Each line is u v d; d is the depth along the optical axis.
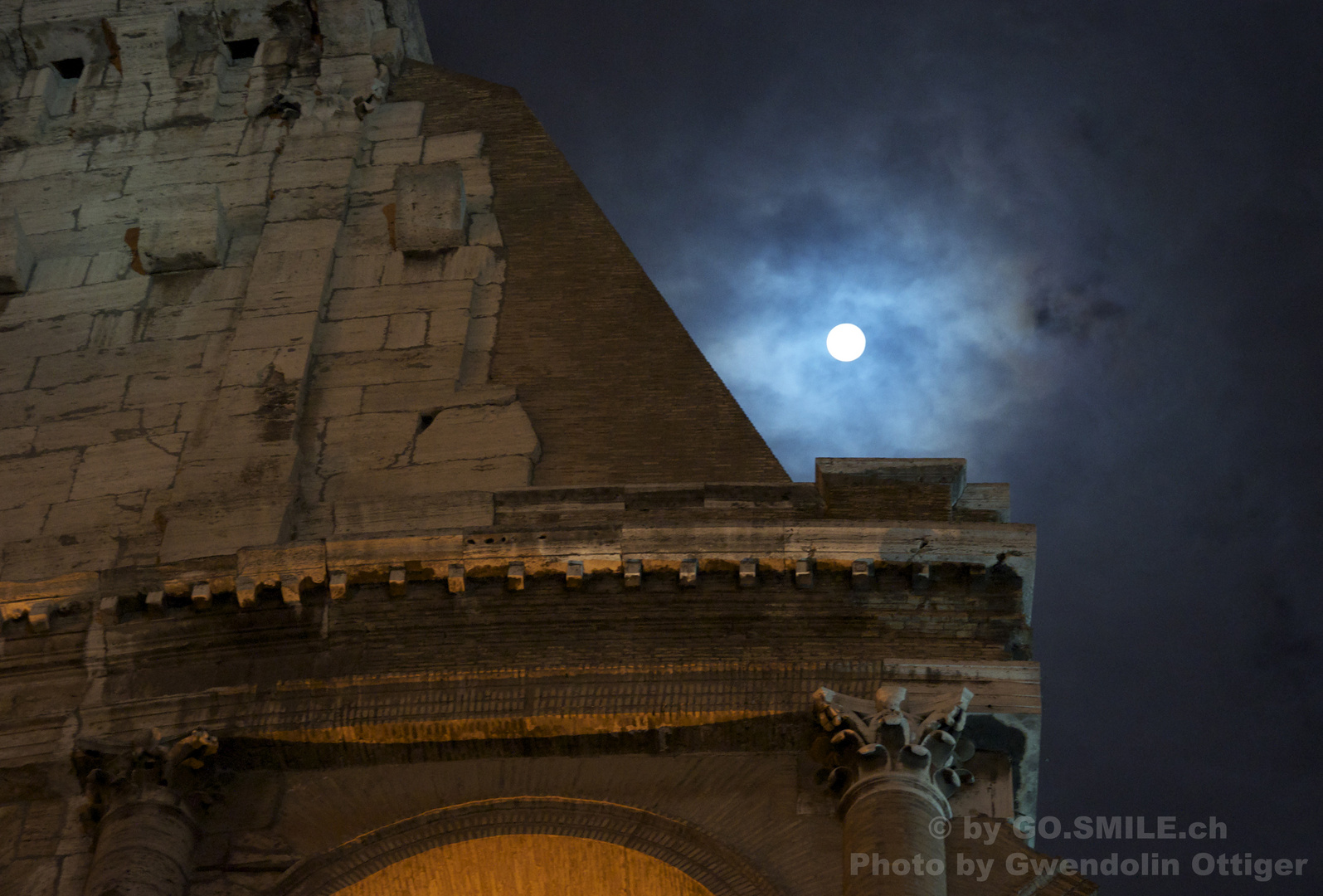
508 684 18.34
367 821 17.91
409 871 17.38
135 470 22.50
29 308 25.41
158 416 23.34
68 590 19.59
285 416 22.67
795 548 18.92
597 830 17.25
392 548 19.33
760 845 17.02
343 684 18.53
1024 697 17.70
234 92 28.95
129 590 19.53
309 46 29.59
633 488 20.58
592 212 26.14
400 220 25.59
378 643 19.03
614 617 18.94
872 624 18.69
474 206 26.41
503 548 19.20
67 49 29.75
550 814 17.47
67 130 28.48
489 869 17.48
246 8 29.69
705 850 17.02
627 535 19.11
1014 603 18.73
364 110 28.20
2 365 24.47
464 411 22.66
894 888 15.73
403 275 25.08
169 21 29.59
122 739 18.36
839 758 17.33
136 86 29.00
